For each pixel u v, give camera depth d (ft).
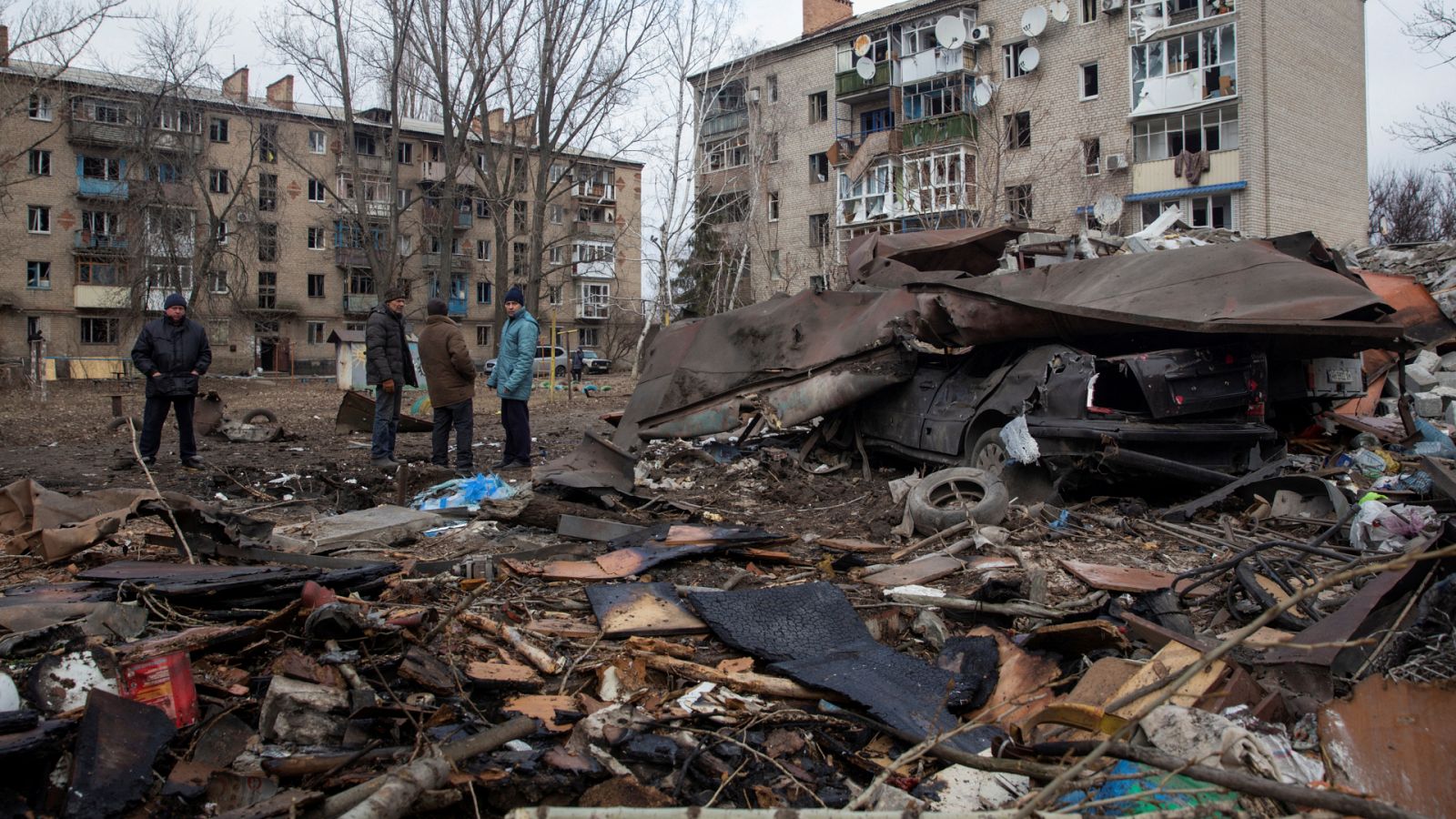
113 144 138.82
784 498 26.45
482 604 14.39
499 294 104.37
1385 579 11.82
